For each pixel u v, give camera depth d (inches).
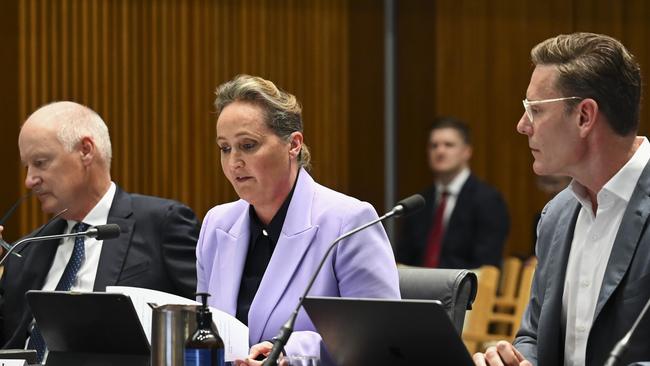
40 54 694.5
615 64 276.7
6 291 394.0
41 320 287.0
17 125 690.2
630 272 271.4
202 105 732.7
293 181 327.0
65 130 388.2
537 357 291.4
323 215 319.9
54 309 281.1
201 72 732.7
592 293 282.2
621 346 222.5
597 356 274.2
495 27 821.2
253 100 316.8
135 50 715.4
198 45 731.4
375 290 310.5
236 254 329.7
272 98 317.4
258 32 751.1
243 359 270.7
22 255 397.1
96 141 394.3
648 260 269.4
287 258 317.4
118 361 277.7
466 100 816.3
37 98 692.7
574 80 276.5
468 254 714.8
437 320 229.1
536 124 281.1
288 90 760.3
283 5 759.1
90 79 703.7
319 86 771.4
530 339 302.2
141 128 716.7
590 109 276.4
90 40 705.0
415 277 338.0
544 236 303.0
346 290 312.2
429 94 807.1
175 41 725.3
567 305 289.1
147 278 390.0
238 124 314.2
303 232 318.3
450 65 812.6
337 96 777.6
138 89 716.0
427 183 800.3
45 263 392.5
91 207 395.9
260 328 312.7
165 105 722.8
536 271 304.8
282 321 310.8
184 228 398.0
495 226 713.0
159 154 721.6
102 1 706.8
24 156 389.4
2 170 688.4
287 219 321.4
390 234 781.3
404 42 802.8
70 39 700.7
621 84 276.7
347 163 781.3
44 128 386.6
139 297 296.0
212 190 734.5
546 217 305.1
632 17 832.9
